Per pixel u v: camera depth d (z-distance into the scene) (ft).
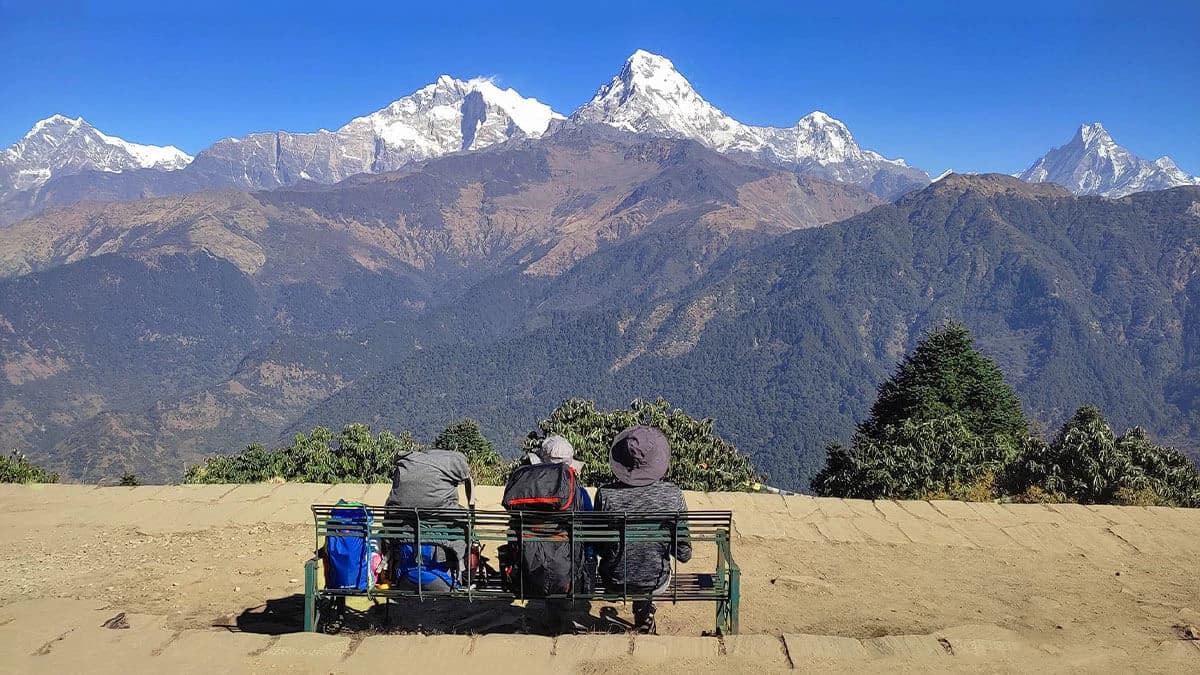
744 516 29.55
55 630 17.67
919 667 16.20
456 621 19.54
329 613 19.33
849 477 48.80
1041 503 35.06
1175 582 23.35
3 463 42.47
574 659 16.24
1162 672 16.31
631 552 18.06
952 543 26.96
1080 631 18.98
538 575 17.75
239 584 22.31
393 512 18.35
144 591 21.66
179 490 32.07
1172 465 39.88
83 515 28.89
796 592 22.17
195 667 15.72
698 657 16.37
